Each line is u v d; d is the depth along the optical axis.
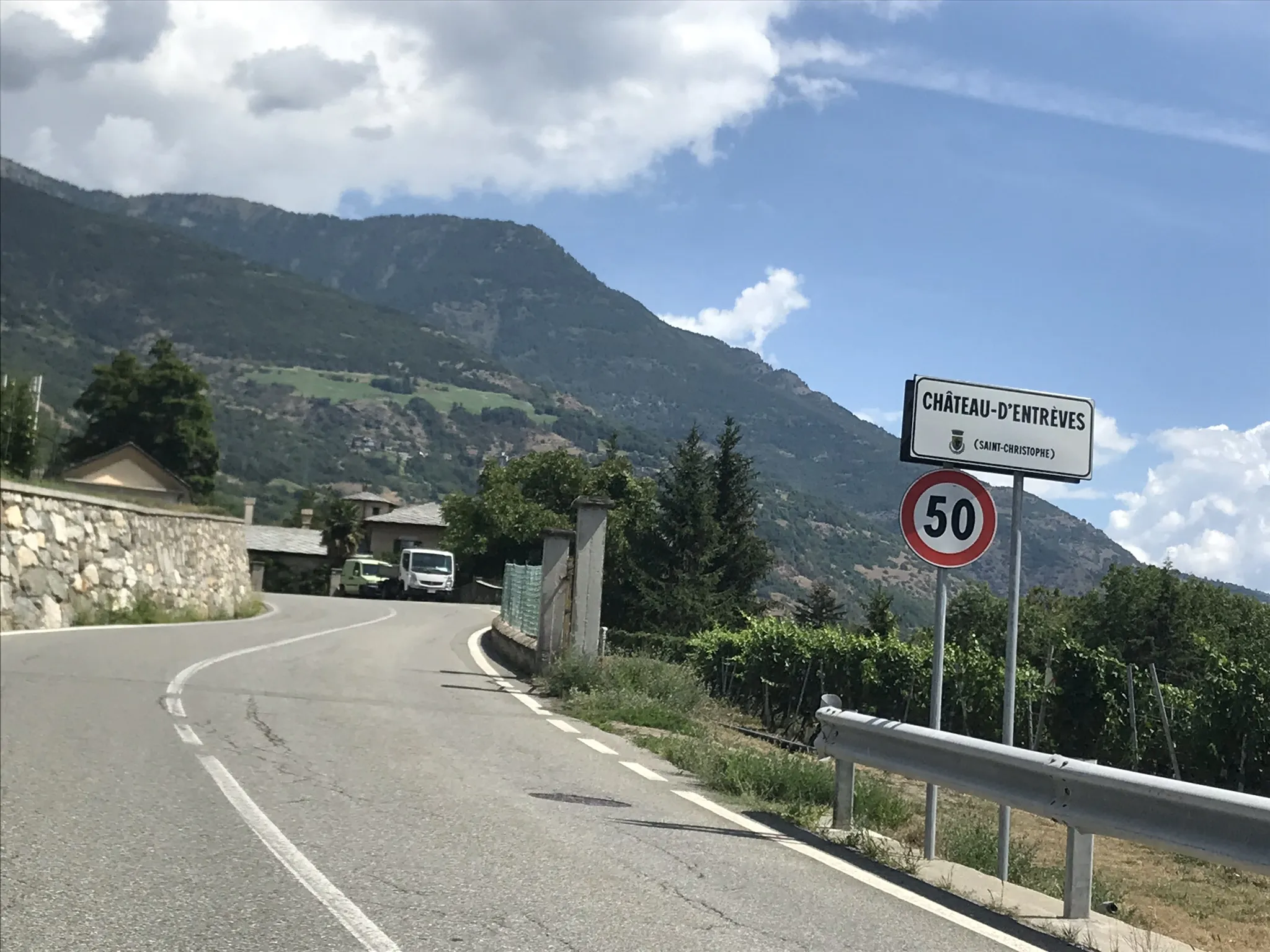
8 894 5.36
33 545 21.06
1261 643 30.05
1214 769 12.80
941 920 5.83
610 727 12.66
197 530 31.20
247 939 4.86
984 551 7.60
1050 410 7.59
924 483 7.55
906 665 17.28
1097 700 14.64
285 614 34.56
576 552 17.02
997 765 6.67
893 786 13.01
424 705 13.43
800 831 7.99
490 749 10.58
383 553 94.31
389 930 5.05
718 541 52.12
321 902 5.43
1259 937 7.31
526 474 78.44
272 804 7.55
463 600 71.12
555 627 17.44
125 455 75.31
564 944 4.98
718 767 9.84
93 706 11.28
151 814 7.06
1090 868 6.11
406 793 8.17
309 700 13.05
